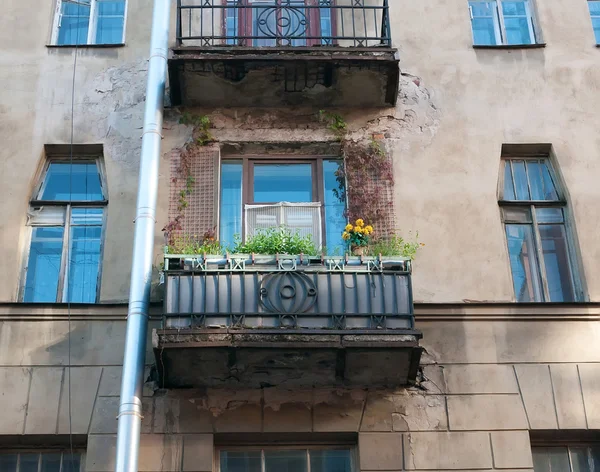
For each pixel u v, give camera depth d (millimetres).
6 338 10766
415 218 11844
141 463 10148
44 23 13133
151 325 10867
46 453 10398
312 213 12008
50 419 10352
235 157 12391
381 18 13281
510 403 10641
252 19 13375
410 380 10586
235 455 10484
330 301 10297
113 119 12438
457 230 11781
